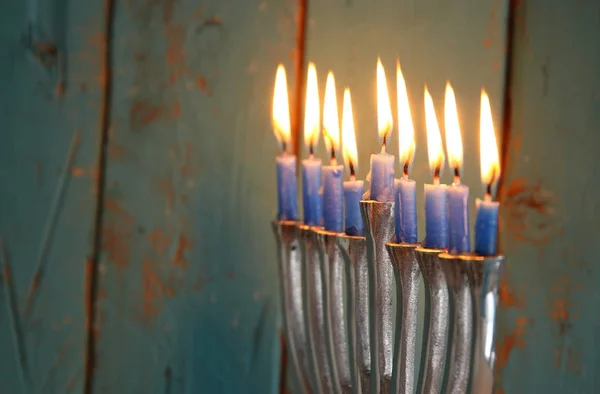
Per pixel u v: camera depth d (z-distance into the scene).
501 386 0.75
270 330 0.80
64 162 0.82
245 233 0.80
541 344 0.75
